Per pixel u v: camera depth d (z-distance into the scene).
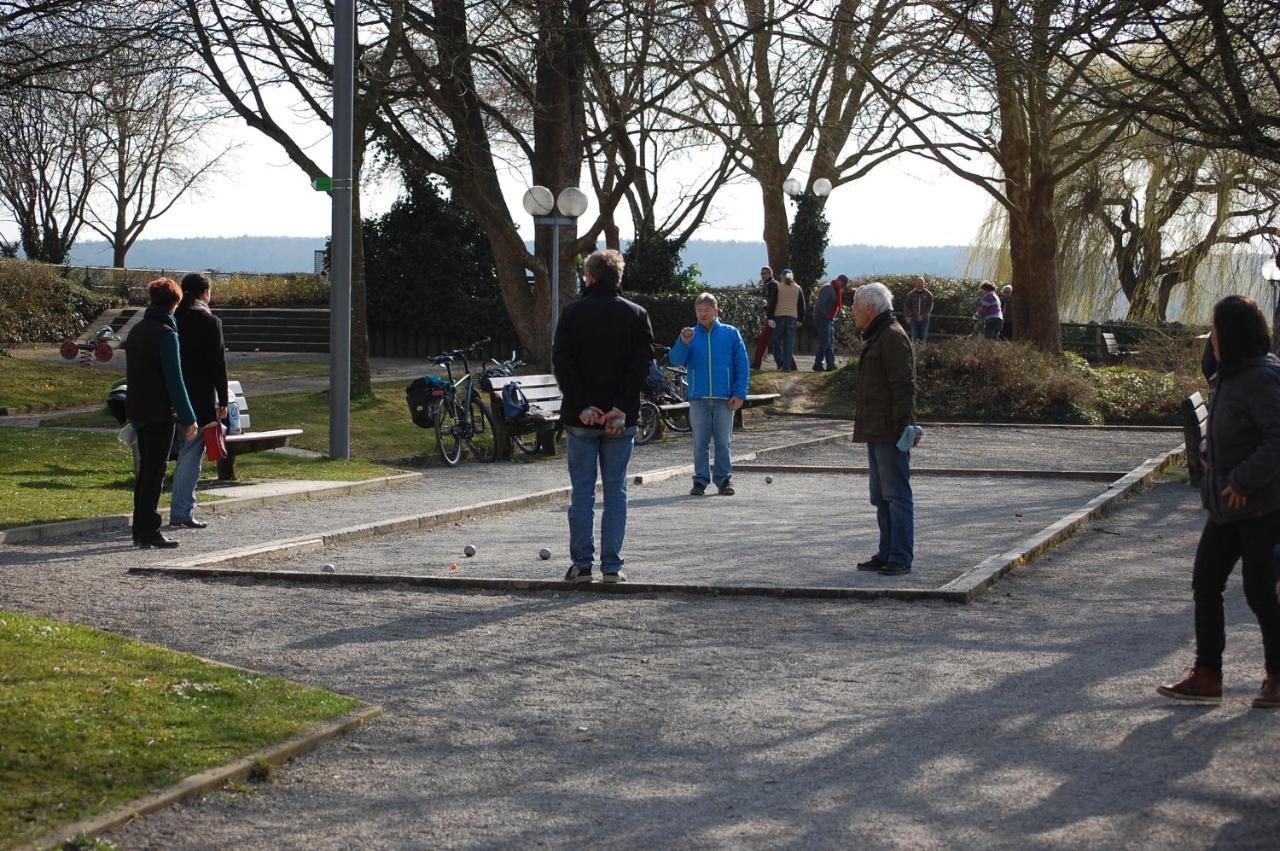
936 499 13.98
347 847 4.41
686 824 4.60
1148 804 4.68
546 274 25.83
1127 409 24.42
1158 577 9.25
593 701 6.16
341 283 16.89
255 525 11.94
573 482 8.75
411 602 8.39
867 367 9.35
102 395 22.98
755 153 33.44
